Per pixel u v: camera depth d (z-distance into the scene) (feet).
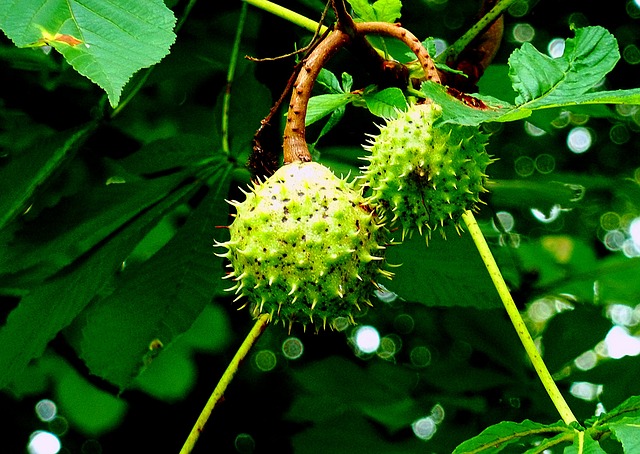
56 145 3.11
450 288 3.24
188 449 2.94
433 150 2.85
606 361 3.27
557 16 3.61
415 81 2.94
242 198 3.29
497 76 3.21
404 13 3.59
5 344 3.01
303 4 3.36
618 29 3.67
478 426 3.30
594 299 3.62
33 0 2.65
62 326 3.00
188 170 3.10
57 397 3.66
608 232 4.19
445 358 3.53
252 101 3.16
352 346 3.80
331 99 2.95
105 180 3.41
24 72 3.27
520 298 3.51
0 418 3.93
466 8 3.59
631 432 2.66
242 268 2.82
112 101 2.61
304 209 2.80
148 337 3.06
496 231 3.35
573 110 3.15
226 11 3.35
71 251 3.24
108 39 2.65
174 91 3.56
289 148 2.85
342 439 3.32
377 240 2.85
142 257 3.46
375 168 2.87
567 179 3.39
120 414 3.61
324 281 2.79
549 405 3.27
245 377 3.90
